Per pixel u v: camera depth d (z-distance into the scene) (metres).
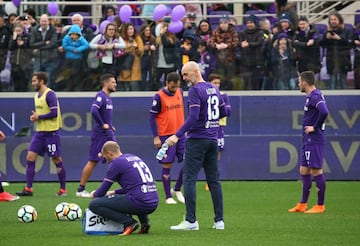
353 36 56.38
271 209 41.62
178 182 45.72
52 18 61.09
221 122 50.97
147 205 31.19
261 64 56.47
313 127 39.69
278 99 56.69
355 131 56.53
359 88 56.53
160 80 56.56
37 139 47.72
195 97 31.88
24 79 56.53
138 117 56.78
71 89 56.62
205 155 32.91
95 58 56.38
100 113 47.00
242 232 33.03
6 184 54.03
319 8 68.44
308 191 40.69
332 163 56.31
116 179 31.53
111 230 32.34
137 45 56.41
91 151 47.25
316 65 56.25
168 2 58.12
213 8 66.31
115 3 58.22
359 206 42.84
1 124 56.62
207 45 56.47
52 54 56.31
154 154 56.25
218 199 33.50
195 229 33.44
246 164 56.47
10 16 58.66
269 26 58.75
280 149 56.47
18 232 33.19
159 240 30.55
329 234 32.69
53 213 39.69
